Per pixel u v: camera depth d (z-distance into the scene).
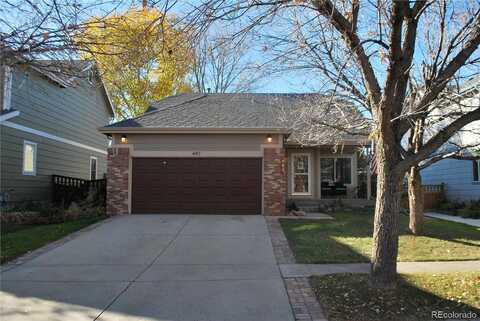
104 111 25.25
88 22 5.13
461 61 6.53
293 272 7.75
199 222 13.09
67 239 10.77
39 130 17.39
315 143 14.13
